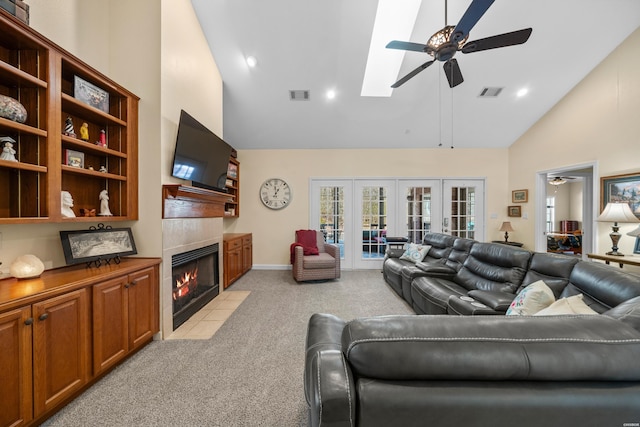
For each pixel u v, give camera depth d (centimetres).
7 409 133
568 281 193
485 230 557
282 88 411
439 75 395
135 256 253
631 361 74
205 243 340
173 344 241
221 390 179
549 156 460
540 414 73
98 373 183
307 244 505
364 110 456
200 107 330
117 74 255
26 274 172
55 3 209
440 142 539
